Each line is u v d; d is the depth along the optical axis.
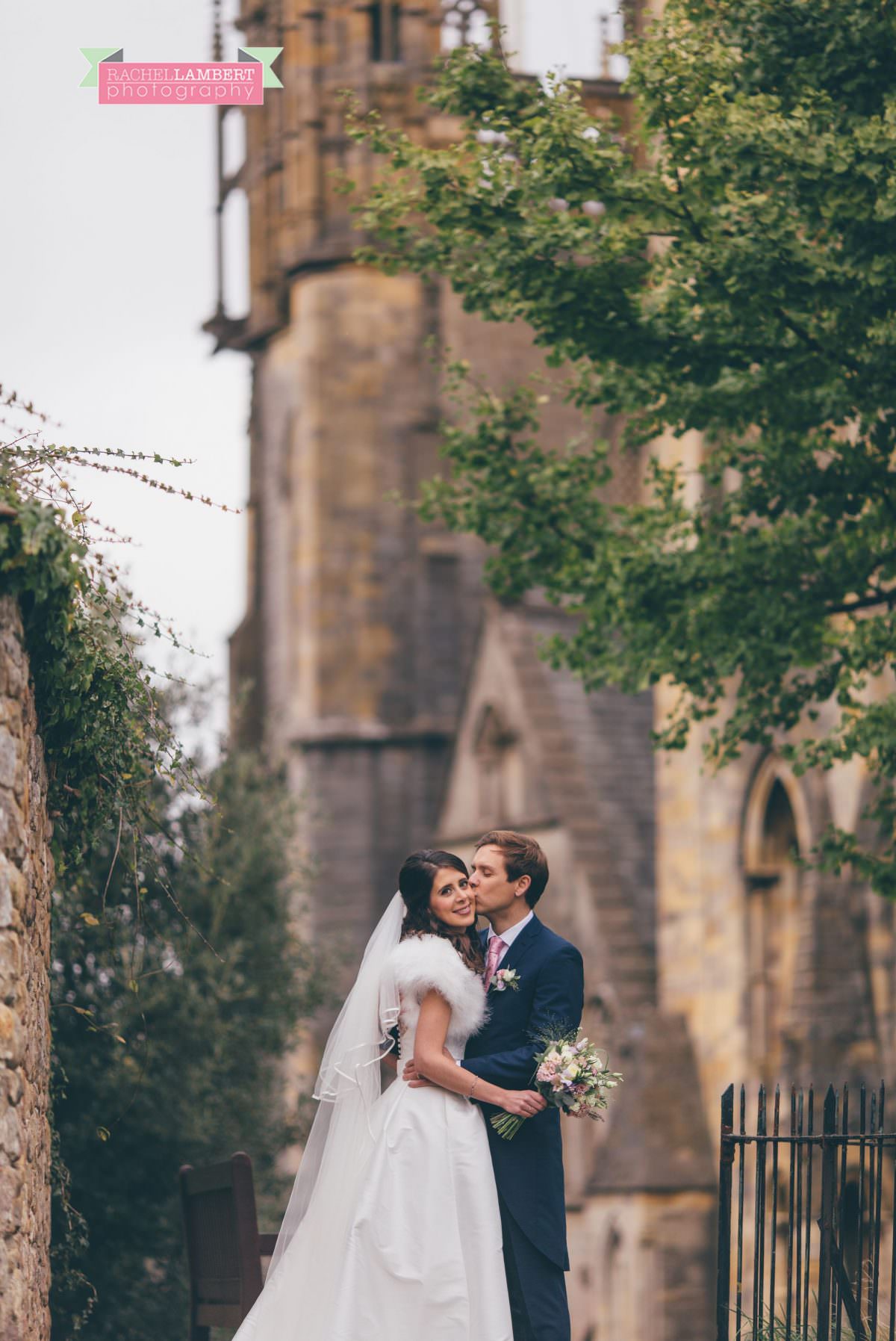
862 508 12.79
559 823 34.78
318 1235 7.09
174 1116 14.45
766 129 10.69
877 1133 8.45
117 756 8.06
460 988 6.95
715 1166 28.77
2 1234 6.20
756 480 13.30
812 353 11.50
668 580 12.85
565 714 36.75
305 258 42.81
